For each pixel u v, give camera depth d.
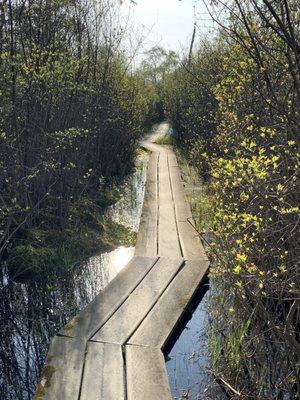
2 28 6.27
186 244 7.44
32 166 7.26
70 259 7.03
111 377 3.91
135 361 4.18
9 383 4.42
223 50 7.96
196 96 13.64
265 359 3.93
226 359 4.38
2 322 5.48
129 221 9.41
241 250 3.69
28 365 4.69
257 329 3.95
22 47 6.86
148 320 4.96
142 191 11.99
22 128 6.96
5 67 6.24
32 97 6.90
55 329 5.33
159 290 5.70
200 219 8.55
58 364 4.06
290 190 3.33
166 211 9.34
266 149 4.30
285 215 3.55
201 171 11.74
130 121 13.67
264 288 3.81
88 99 9.39
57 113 7.89
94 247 7.65
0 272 6.65
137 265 6.49
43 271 6.65
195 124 13.80
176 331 5.09
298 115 3.12
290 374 3.52
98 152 10.81
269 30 4.13
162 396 3.71
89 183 10.20
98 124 10.31
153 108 26.14
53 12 7.68
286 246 3.93
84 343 4.42
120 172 13.53
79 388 3.74
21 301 5.97
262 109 4.46
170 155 17.20
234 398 3.92
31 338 5.17
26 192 7.00
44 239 7.31
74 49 8.64
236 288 3.87
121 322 4.87
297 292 3.15
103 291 5.60
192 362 4.65
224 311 5.00
